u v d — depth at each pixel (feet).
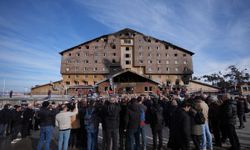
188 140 20.98
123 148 31.22
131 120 27.58
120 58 256.93
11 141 40.93
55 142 38.17
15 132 42.91
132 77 175.83
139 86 174.81
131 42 264.72
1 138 44.24
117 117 27.63
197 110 24.98
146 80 175.22
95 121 29.84
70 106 35.86
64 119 28.73
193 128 24.61
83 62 253.03
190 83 231.50
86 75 250.78
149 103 35.14
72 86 225.35
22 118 45.14
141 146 30.35
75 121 33.35
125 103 31.55
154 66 258.98
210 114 32.07
